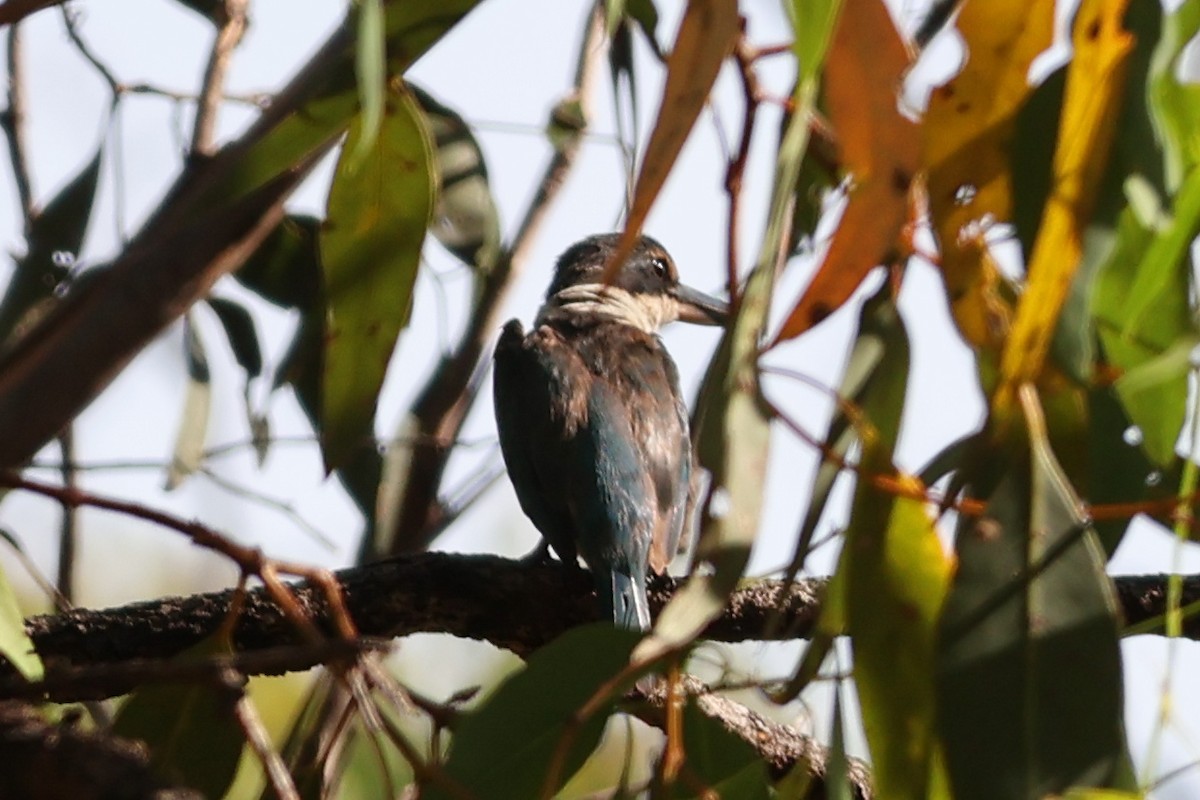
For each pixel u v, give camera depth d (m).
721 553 4.99
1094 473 6.45
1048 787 5.23
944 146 5.62
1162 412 5.84
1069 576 5.35
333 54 6.51
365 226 7.14
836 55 5.36
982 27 5.63
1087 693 5.28
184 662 4.85
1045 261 5.14
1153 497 6.43
